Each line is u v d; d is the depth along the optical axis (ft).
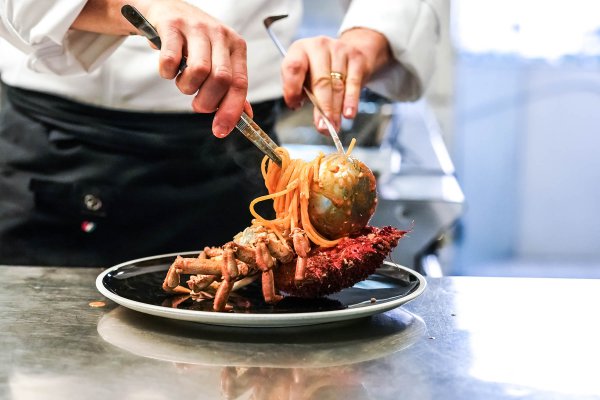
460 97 11.99
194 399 2.28
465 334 2.95
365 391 2.35
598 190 12.21
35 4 3.84
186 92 3.15
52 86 4.56
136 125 4.60
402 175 6.87
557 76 11.85
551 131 12.05
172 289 3.09
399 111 8.41
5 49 4.78
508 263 12.42
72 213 4.75
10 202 4.78
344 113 4.20
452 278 3.86
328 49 4.33
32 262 4.84
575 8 11.46
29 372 2.48
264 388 2.37
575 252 12.51
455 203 6.04
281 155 3.36
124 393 2.31
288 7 4.98
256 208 4.94
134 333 2.90
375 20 4.73
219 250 3.07
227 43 3.23
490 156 12.17
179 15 3.25
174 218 4.84
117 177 4.67
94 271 3.94
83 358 2.62
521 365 2.60
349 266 3.10
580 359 2.67
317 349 2.74
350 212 3.20
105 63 4.47
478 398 2.32
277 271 3.10
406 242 5.98
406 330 2.99
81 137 4.61
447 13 5.33
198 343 2.79
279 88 4.89
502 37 11.64
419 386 2.40
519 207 12.32
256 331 2.94
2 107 5.09
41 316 3.11
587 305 3.39
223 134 3.19
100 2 3.82
